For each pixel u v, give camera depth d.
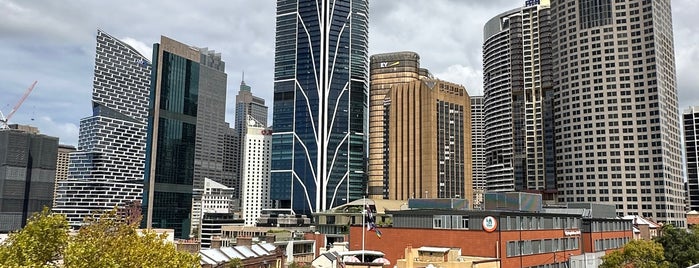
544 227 106.12
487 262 86.81
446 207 133.00
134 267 41.25
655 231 183.12
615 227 135.38
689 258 107.19
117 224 49.25
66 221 38.28
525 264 97.38
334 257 101.06
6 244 36.31
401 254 102.69
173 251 48.59
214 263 78.56
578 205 146.50
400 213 105.12
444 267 81.00
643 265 97.31
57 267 34.94
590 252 121.75
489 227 92.81
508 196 120.69
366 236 107.69
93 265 35.50
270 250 96.06
